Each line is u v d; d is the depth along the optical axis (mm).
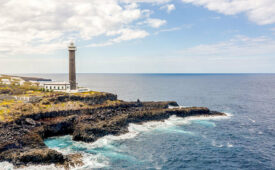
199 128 84938
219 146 66750
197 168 53250
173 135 76688
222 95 193375
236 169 52844
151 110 99688
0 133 59688
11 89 112875
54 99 92125
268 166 54031
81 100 99125
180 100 162625
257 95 191375
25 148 57719
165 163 55656
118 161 56188
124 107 104500
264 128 85062
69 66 122688
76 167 52031
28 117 74250
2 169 49094
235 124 90750
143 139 72500
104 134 73625
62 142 68750
